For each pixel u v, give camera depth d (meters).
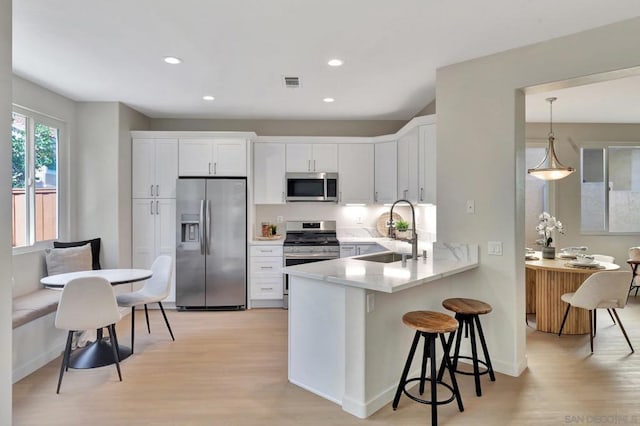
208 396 2.58
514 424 2.25
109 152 4.39
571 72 2.60
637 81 3.70
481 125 3.01
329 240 5.00
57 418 2.31
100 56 3.04
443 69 3.22
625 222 5.68
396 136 4.77
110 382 2.79
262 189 5.07
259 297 4.80
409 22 2.44
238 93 4.07
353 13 2.33
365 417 2.31
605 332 3.92
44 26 2.53
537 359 3.21
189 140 4.79
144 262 4.74
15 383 2.77
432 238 4.29
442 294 3.08
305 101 4.39
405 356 2.68
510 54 2.86
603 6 2.23
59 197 4.16
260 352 3.36
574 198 5.56
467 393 2.62
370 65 3.21
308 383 2.67
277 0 2.19
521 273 2.95
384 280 2.29
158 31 2.60
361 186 5.12
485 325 3.02
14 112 3.54
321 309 2.59
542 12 2.30
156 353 3.34
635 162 5.67
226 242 4.71
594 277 3.34
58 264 3.75
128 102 4.44
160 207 4.76
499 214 2.93
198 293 4.69
